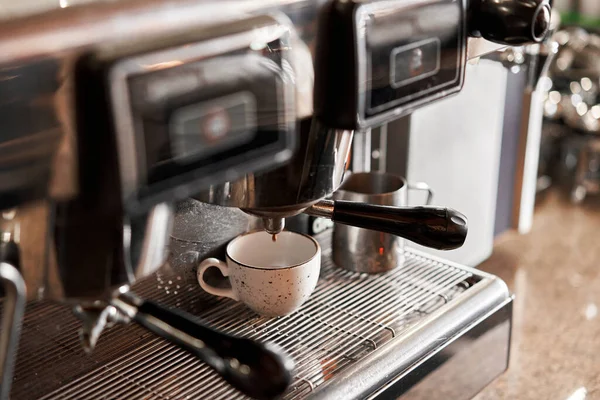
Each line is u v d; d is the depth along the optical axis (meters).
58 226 0.39
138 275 0.44
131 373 0.64
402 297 0.77
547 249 1.42
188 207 0.72
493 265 1.34
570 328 1.09
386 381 0.65
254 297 0.70
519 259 1.37
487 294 0.77
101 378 0.63
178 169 0.39
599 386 0.93
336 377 0.63
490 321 0.76
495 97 1.21
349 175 0.91
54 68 0.35
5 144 0.35
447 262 0.85
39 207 0.37
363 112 0.47
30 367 0.64
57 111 0.36
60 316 0.71
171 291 0.75
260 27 0.41
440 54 0.52
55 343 0.67
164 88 0.37
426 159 1.10
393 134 1.06
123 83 0.36
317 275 0.72
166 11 0.39
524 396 0.90
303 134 0.48
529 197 1.47
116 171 0.36
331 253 0.85
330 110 0.47
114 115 0.36
